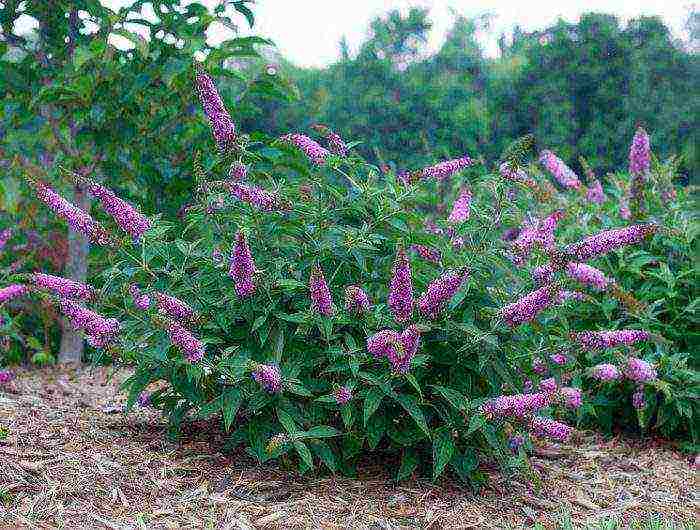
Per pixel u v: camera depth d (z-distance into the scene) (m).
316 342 1.96
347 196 2.03
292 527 1.77
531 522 1.90
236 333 1.96
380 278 1.99
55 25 3.09
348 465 2.04
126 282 2.01
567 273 2.05
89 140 3.13
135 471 1.95
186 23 2.96
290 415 1.88
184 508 1.81
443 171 2.06
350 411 1.87
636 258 2.60
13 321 3.04
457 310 1.97
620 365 2.26
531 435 2.27
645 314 2.45
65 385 2.78
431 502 1.94
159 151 3.05
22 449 1.98
